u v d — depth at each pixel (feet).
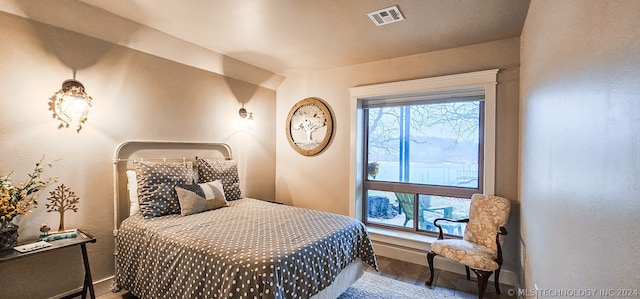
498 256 7.77
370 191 12.35
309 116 12.96
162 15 7.59
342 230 7.43
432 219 10.96
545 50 4.93
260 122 13.23
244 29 8.48
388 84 10.90
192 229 6.96
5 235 5.94
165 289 6.20
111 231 8.24
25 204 6.50
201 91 10.77
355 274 8.01
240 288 5.09
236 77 12.05
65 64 7.32
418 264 10.30
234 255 5.46
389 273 9.52
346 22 7.92
